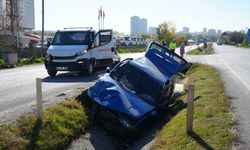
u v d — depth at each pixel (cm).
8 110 906
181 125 790
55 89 1299
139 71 1041
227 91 1192
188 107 723
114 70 1054
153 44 1248
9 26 4288
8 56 2520
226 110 893
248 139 680
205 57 3722
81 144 761
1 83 1476
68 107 893
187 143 671
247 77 1658
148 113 884
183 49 3275
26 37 5344
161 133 816
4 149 630
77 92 1173
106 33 1978
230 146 645
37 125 739
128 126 827
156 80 1020
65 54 1725
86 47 1777
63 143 722
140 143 807
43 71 2114
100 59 1909
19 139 670
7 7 4394
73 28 1911
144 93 979
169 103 1080
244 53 5034
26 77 1741
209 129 732
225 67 2275
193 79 1631
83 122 843
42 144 681
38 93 759
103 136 834
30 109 919
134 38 8075
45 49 3597
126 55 4266
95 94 928
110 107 862
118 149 793
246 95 1120
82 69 1752
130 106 877
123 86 979
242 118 821
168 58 1195
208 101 1000
